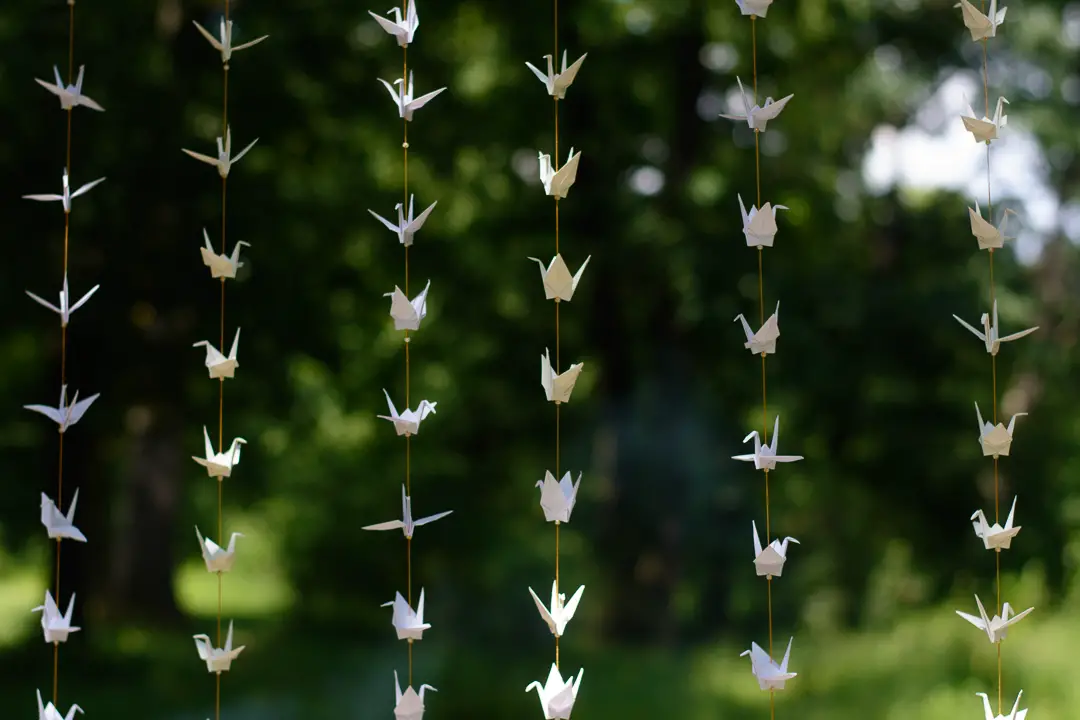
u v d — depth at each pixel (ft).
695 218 36.24
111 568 39.27
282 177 27.09
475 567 40.09
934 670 28.22
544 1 33.01
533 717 26.86
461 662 32.19
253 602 51.44
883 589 41.68
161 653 32.73
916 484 35.32
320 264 28.09
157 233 25.63
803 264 36.29
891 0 38.22
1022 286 37.65
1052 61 40.04
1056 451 35.91
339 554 47.09
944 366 35.17
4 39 23.34
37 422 29.91
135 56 24.81
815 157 38.40
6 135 23.67
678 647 36.81
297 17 26.45
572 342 37.93
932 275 35.91
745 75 36.27
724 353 36.09
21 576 50.60
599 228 36.24
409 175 33.17
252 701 26.89
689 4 34.94
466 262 33.99
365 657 33.37
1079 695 24.94
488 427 40.60
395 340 36.65
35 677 28.30
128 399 28.43
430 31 30.01
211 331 26.86
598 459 40.50
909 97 39.81
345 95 28.09
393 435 43.55
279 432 40.24
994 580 35.53
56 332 26.71
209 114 25.80
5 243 24.64
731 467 37.60
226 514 50.90
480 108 33.06
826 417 35.73
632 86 35.78
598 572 38.29
